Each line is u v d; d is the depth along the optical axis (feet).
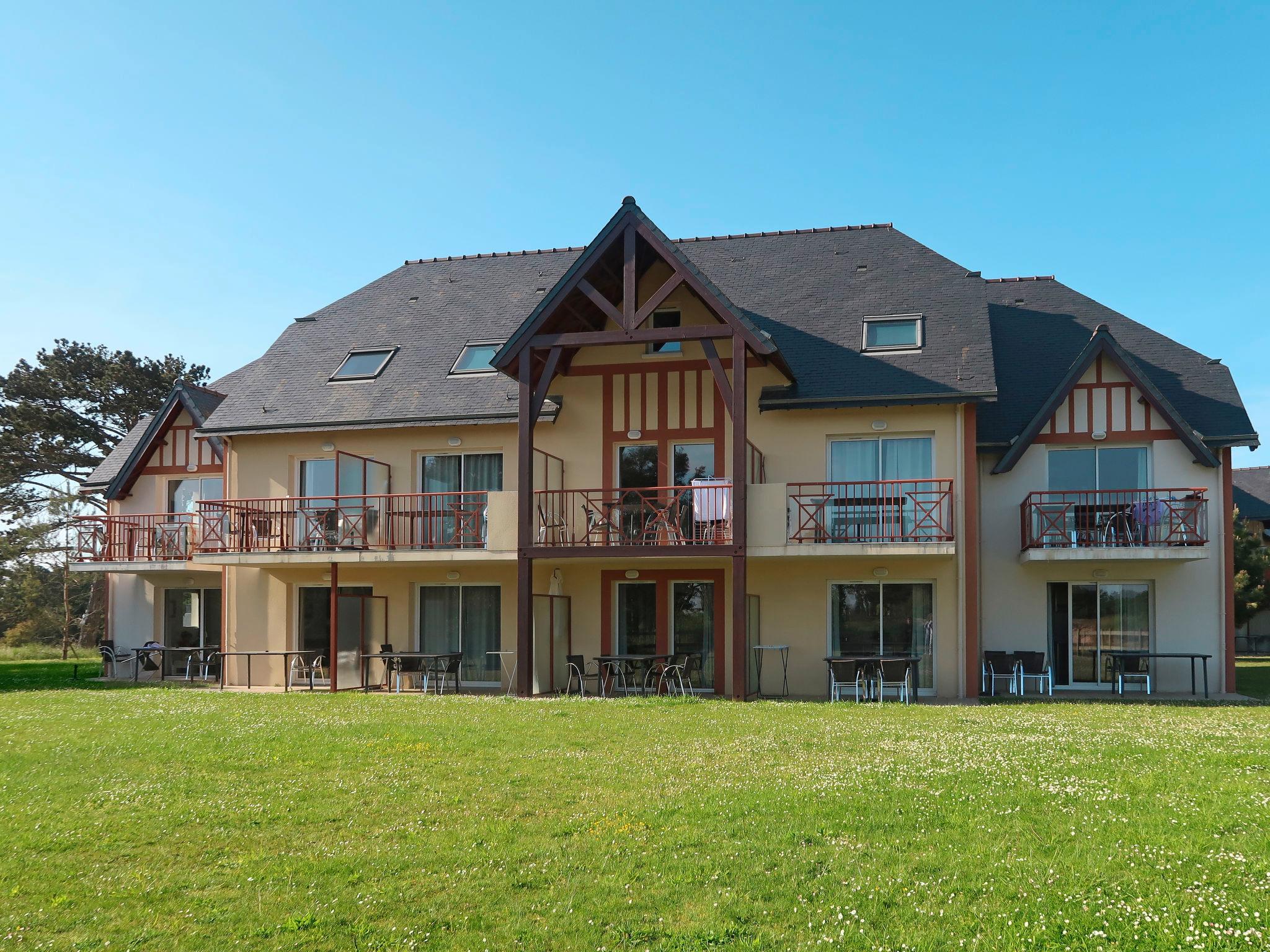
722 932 18.54
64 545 117.29
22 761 33.88
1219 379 60.44
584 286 53.57
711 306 51.93
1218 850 21.85
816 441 57.41
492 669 62.54
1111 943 17.83
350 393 66.08
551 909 19.90
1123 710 46.50
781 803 26.40
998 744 34.24
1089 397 57.93
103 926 19.69
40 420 124.26
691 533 55.67
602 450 60.03
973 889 20.22
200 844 24.50
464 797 28.19
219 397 76.33
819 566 57.57
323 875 22.12
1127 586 58.13
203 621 73.20
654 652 59.47
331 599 61.16
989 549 58.85
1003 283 72.74
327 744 36.27
